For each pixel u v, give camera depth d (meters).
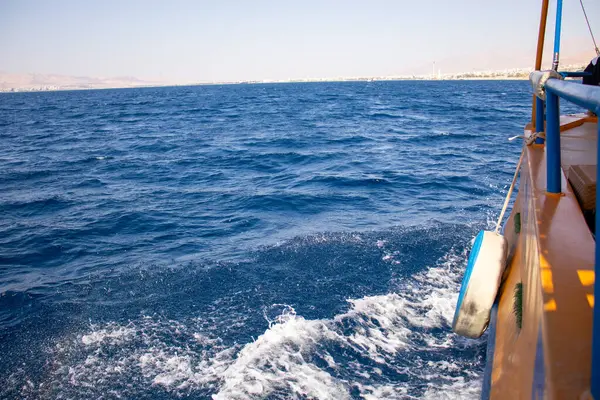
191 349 4.64
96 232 8.92
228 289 5.92
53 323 5.35
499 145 18.30
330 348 4.54
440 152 16.86
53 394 4.11
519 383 2.15
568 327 1.61
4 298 6.13
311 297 5.57
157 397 3.98
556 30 3.80
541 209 2.81
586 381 1.34
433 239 7.26
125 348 4.73
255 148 19.48
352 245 7.12
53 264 7.42
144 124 34.38
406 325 4.89
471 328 3.23
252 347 4.61
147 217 9.73
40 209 10.89
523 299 2.66
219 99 72.25
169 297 5.83
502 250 3.27
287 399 3.87
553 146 2.96
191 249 7.66
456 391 3.87
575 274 1.97
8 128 34.81
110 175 14.88
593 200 2.76
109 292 6.11
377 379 4.08
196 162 16.66
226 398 3.90
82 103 76.69
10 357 4.70
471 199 10.07
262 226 8.66
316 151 17.97
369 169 13.93
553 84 2.09
